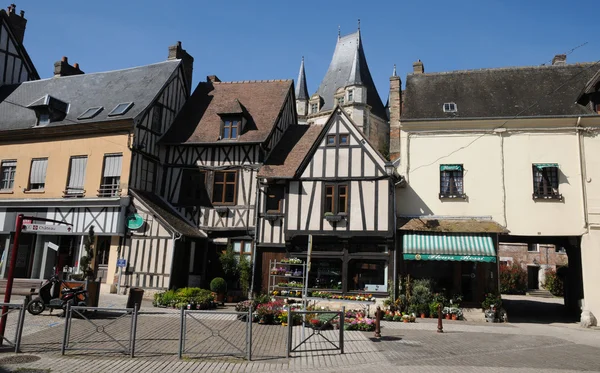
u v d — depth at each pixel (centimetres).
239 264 1847
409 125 1800
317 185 1770
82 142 1978
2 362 760
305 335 1100
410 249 1630
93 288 1227
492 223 1664
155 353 859
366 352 934
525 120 1702
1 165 2119
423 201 1742
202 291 1582
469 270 1695
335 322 1238
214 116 2138
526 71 1967
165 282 1720
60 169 1994
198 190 2003
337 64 5200
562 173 1662
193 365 784
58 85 2344
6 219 2016
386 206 1692
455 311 1570
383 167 1720
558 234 1634
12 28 2514
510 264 3159
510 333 1266
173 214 1920
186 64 2377
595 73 1784
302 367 794
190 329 1116
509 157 1706
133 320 848
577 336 1271
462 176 1738
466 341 1105
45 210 1959
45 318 1165
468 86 1944
